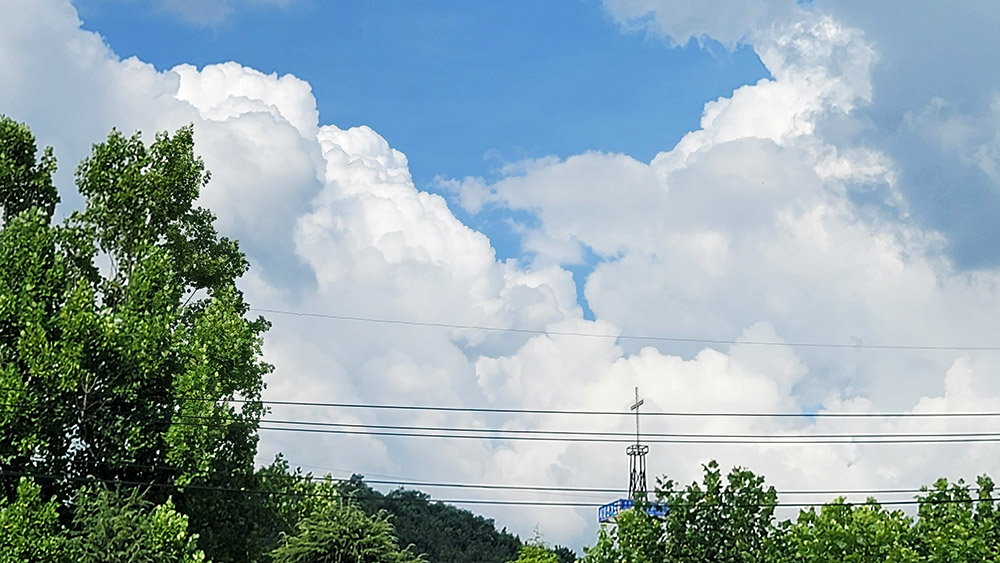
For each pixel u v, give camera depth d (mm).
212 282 41969
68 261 35844
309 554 37531
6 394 31203
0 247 33250
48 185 36969
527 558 81500
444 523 125625
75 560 31469
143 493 34594
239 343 38312
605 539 30562
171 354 36344
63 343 32281
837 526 29859
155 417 36188
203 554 32656
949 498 32031
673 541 30297
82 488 33344
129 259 38469
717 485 30703
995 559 29031
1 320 32219
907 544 30328
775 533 30500
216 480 38062
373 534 38344
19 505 30234
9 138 36531
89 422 35250
